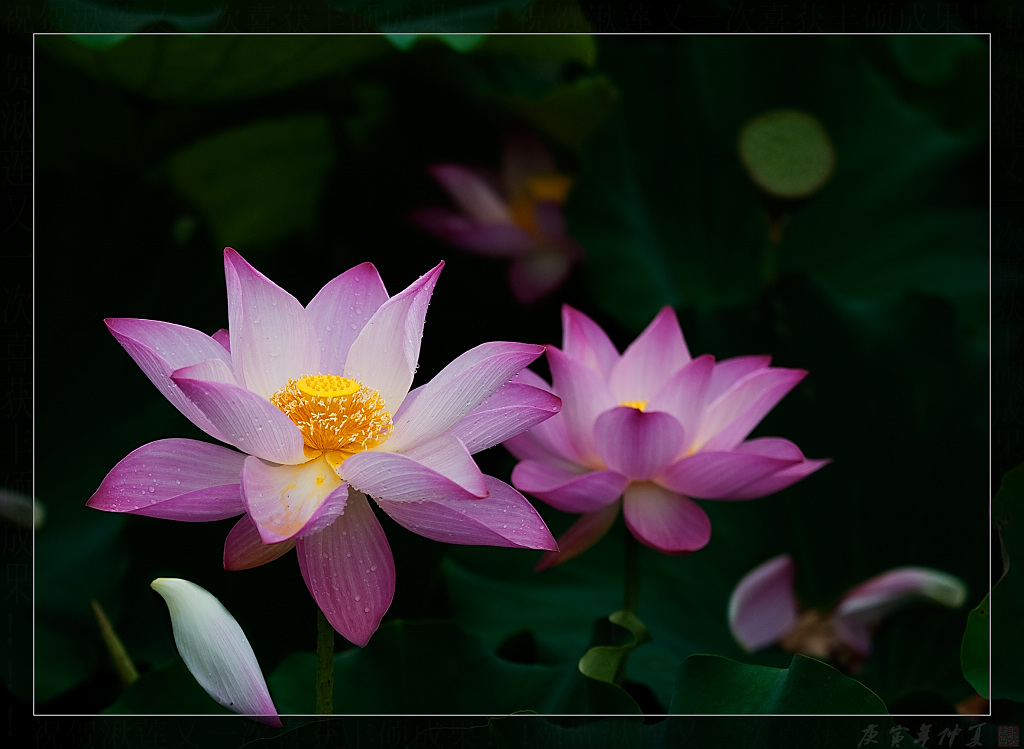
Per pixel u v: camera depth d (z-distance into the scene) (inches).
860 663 84.1
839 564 85.7
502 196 103.1
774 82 107.7
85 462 85.5
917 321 89.0
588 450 79.9
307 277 96.7
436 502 73.3
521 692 78.1
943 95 114.9
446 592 84.6
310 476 73.9
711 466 78.5
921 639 84.0
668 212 104.8
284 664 79.2
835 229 104.3
